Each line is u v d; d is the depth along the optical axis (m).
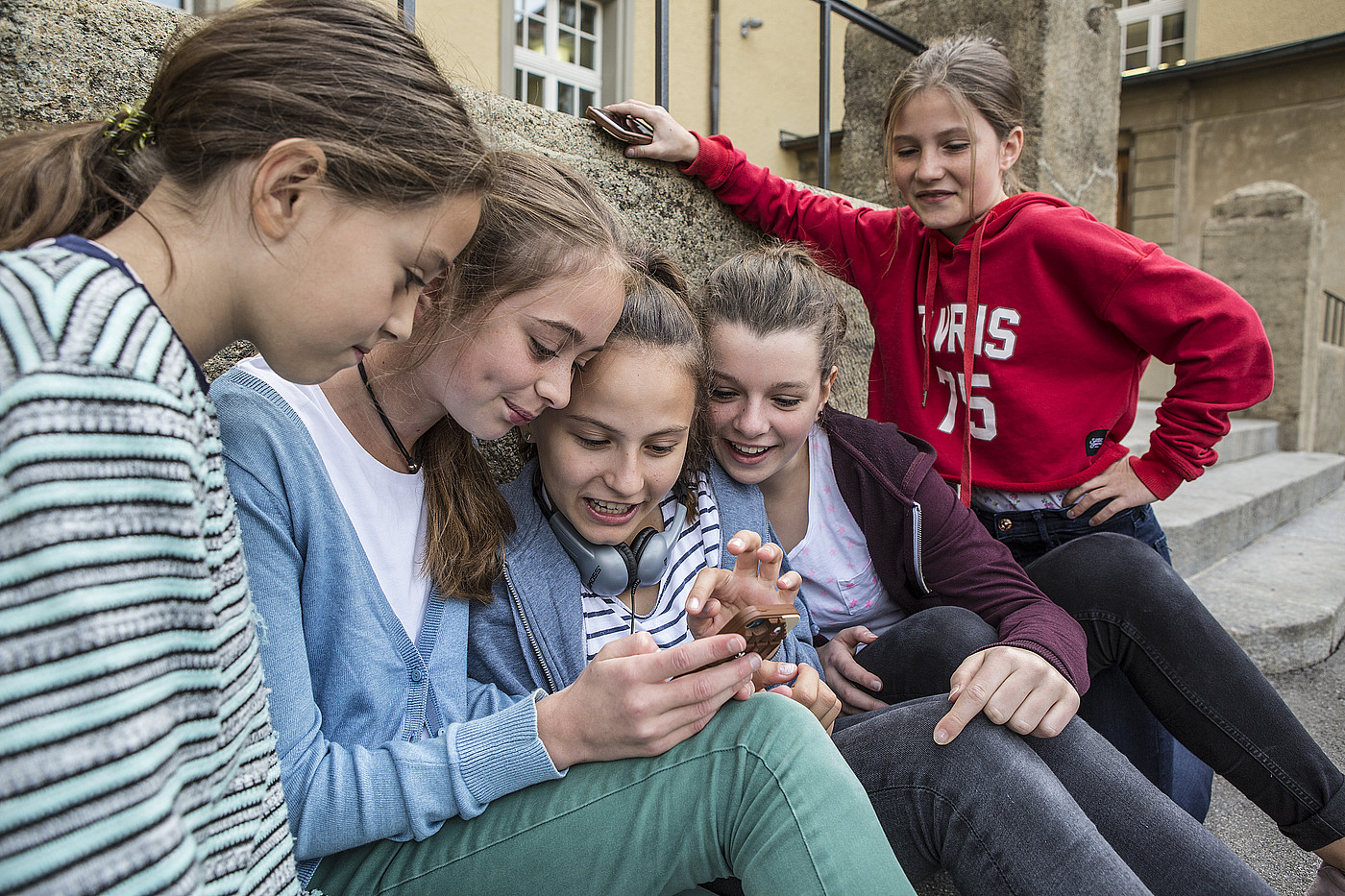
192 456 0.53
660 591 1.18
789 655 1.22
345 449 0.91
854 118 3.18
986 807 0.93
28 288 0.47
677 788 0.84
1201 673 1.22
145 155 0.62
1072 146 2.99
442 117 0.68
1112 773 1.04
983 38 1.70
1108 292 1.52
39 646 0.42
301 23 0.64
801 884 0.79
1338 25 7.80
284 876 0.66
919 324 1.75
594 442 1.02
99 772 0.43
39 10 0.93
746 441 1.26
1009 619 1.21
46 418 0.44
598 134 1.55
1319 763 1.19
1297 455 5.28
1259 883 0.97
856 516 1.40
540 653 1.04
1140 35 8.96
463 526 0.99
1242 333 1.46
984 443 1.66
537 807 0.84
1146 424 4.55
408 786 0.81
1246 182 8.19
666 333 1.01
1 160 0.62
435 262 0.70
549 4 6.40
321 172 0.61
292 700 0.81
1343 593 2.78
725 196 1.79
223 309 0.64
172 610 0.50
